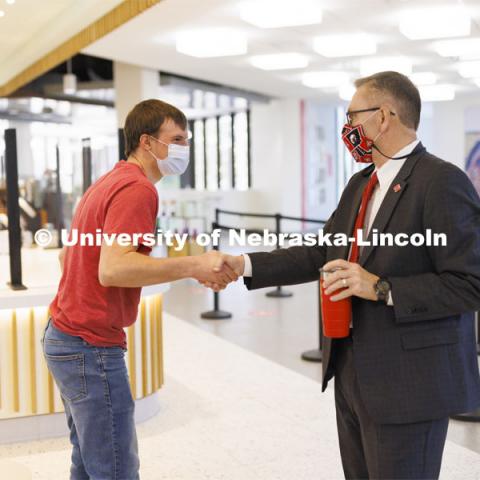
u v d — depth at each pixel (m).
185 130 2.30
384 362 1.88
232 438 3.77
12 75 12.38
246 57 9.65
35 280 4.07
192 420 4.07
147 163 2.28
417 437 1.88
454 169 1.87
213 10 6.93
